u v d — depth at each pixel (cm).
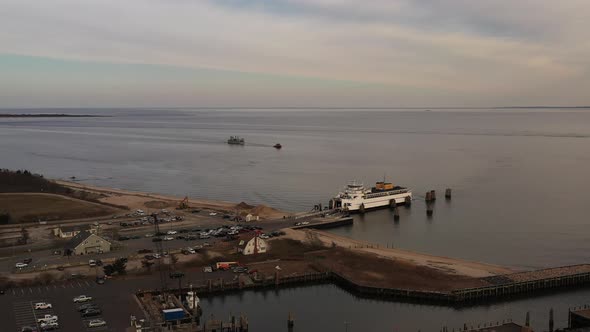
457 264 13462
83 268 12281
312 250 14500
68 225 16938
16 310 9656
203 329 9200
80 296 10206
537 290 11838
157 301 10244
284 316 10425
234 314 10438
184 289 11125
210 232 15850
